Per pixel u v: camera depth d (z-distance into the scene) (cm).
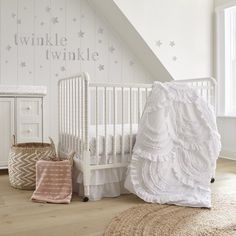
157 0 369
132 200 235
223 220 192
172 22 381
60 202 225
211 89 306
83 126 233
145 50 382
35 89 314
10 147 291
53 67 364
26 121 313
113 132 244
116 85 243
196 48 400
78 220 193
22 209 212
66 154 278
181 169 241
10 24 342
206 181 241
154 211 207
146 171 234
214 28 412
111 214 204
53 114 365
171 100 246
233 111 405
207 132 248
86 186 230
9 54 343
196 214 202
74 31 374
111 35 394
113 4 348
